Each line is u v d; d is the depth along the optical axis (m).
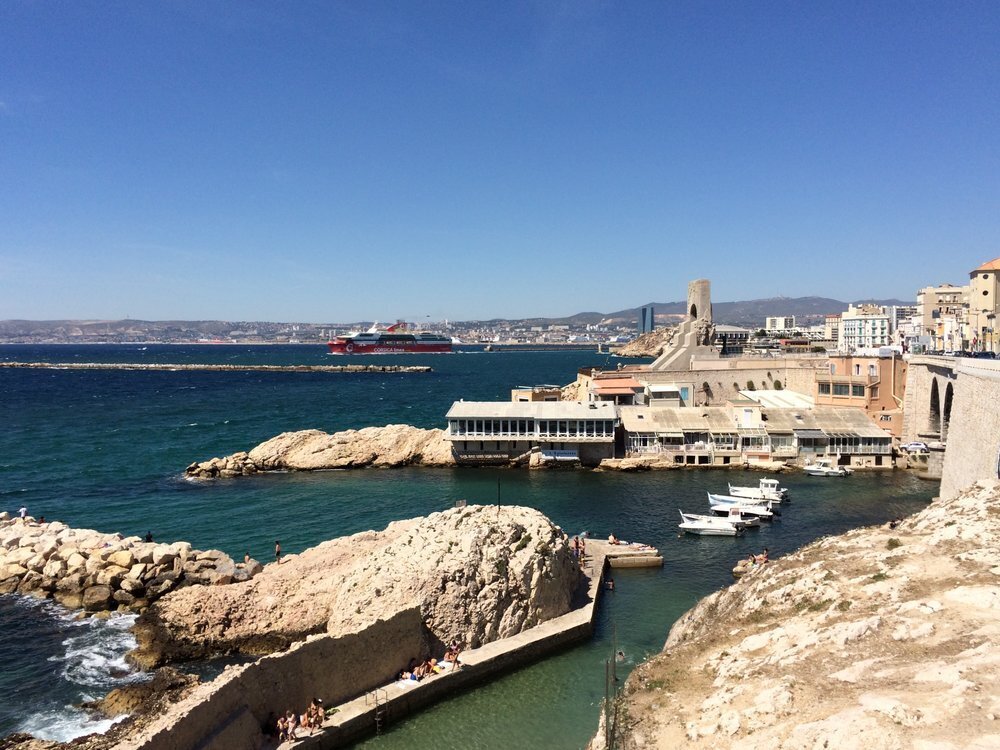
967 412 63.28
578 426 103.94
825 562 34.88
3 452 115.00
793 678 24.55
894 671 23.08
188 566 51.03
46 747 31.86
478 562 42.38
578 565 53.16
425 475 100.19
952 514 37.78
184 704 28.80
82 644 43.81
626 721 25.67
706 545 66.50
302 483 94.75
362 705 34.28
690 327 160.62
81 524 74.19
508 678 39.22
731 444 104.94
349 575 44.47
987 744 17.84
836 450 103.31
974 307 133.62
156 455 113.69
